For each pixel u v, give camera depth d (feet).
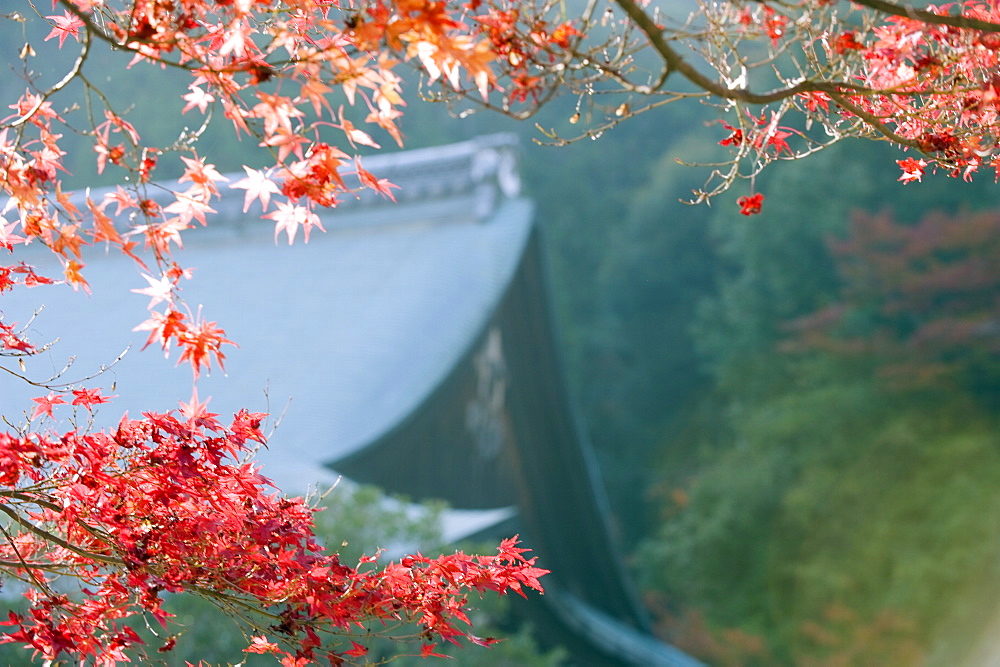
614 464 78.84
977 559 46.01
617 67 5.79
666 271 87.40
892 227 59.93
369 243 42.91
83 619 7.18
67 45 70.08
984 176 65.77
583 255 90.74
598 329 87.25
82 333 34.91
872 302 62.64
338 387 31.04
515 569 7.26
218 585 6.69
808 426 57.88
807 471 55.88
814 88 5.98
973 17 6.59
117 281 38.96
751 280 74.79
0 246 6.96
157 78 76.28
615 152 93.81
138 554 6.50
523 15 5.93
